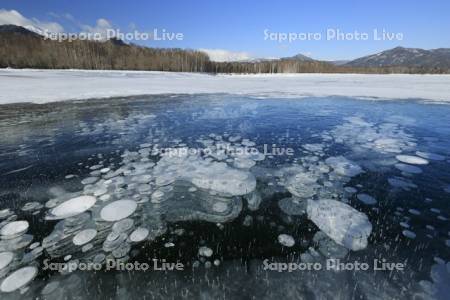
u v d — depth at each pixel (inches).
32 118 277.6
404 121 280.1
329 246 87.4
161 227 98.3
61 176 141.3
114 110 330.3
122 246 87.8
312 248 86.7
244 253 84.7
